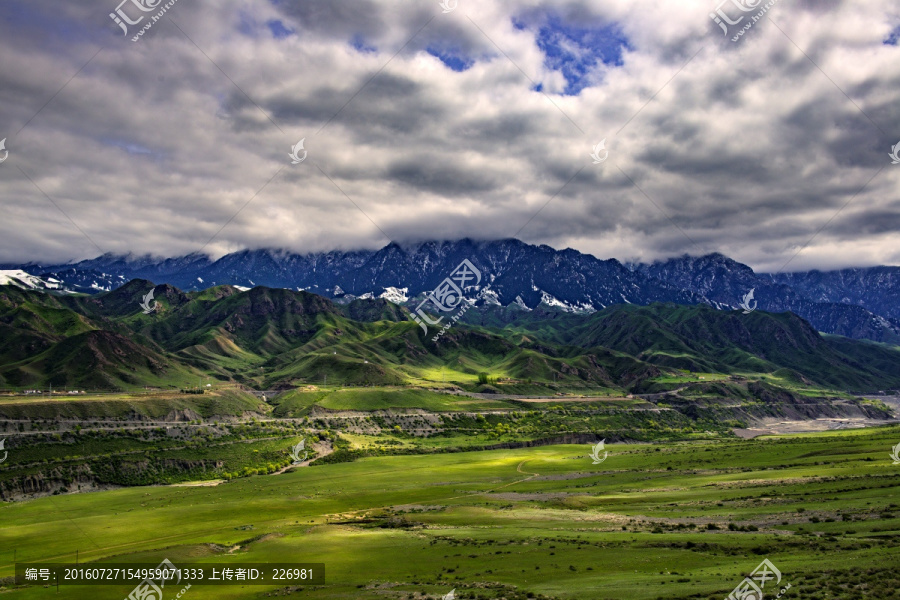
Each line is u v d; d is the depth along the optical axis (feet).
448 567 339.98
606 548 353.31
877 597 226.17
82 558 433.48
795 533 352.69
